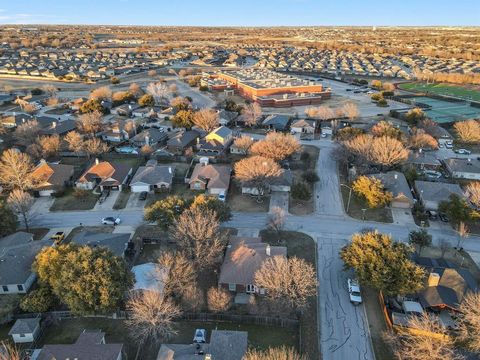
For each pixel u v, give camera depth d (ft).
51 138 334.85
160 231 229.25
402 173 289.33
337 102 553.64
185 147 351.67
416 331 143.95
